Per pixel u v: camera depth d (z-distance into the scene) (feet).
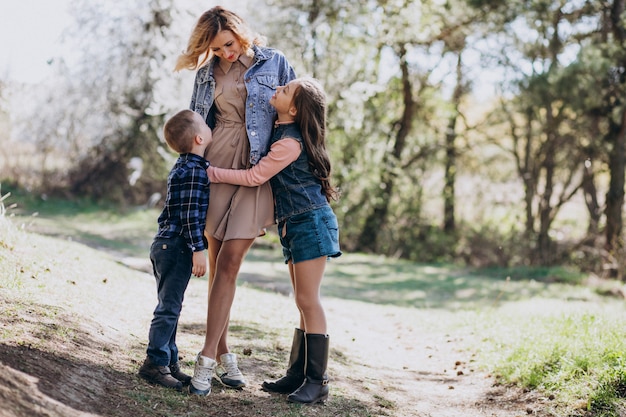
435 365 18.58
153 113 47.29
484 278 46.21
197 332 15.96
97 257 23.56
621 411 12.58
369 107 62.23
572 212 66.08
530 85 51.60
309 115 11.77
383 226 62.59
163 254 11.37
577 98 49.78
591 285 43.27
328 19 55.72
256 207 11.73
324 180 12.00
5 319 11.75
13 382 9.11
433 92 64.28
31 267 16.25
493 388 15.55
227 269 11.61
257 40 12.50
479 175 64.49
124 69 54.54
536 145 61.16
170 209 11.46
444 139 64.64
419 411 13.46
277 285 32.40
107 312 14.99
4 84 57.16
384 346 20.89
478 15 56.70
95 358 11.52
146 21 51.49
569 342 16.21
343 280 41.39
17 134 57.47
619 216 51.55
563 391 13.85
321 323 12.00
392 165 63.52
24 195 55.77
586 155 55.47
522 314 23.66
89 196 58.39
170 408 10.50
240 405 11.32
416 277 44.47
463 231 62.95
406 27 57.62
